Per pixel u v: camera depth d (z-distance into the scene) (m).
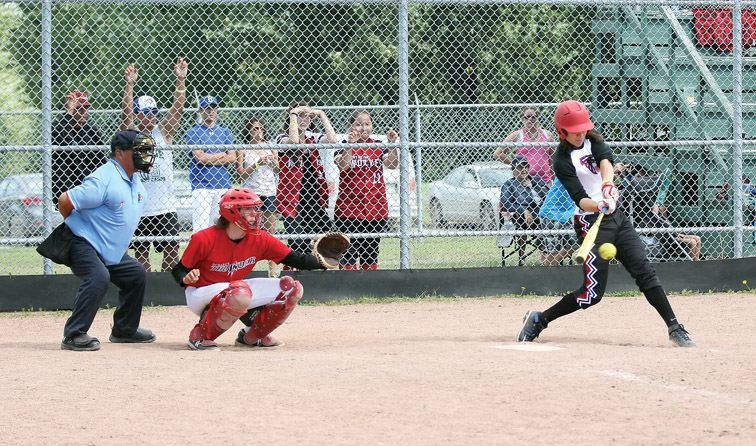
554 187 38.88
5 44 51.84
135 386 22.42
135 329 30.27
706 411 19.11
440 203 51.22
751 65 49.34
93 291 28.45
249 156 41.00
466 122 54.53
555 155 28.33
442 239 51.81
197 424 18.81
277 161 40.84
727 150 45.72
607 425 18.12
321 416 19.16
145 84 54.03
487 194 50.22
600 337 30.23
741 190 41.34
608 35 53.19
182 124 52.75
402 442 17.20
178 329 33.78
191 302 28.34
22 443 17.81
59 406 20.62
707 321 33.78
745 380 21.91
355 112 49.38
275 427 18.41
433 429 18.00
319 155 40.53
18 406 20.72
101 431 18.48
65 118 39.03
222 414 19.53
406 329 32.59
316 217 40.44
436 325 33.50
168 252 39.66
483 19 54.56
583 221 28.44
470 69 54.75
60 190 38.72
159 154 39.25
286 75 55.69
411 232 39.72
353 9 55.81
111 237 29.12
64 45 52.12
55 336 32.38
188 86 54.34
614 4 39.62
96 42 53.28
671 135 46.78
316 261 28.55
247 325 29.30
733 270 41.12
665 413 18.97
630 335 30.73
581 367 23.58
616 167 43.09
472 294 40.16
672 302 38.66
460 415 19.00
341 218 40.59
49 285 37.94
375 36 55.94
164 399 21.02
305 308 38.00
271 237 28.56
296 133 39.31
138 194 29.78
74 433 18.39
